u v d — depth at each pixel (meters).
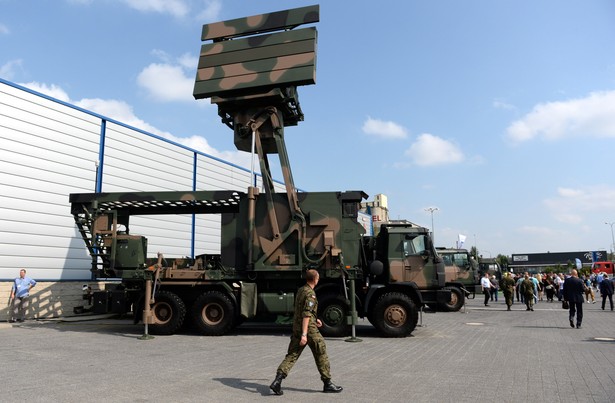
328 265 11.92
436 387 6.07
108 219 12.98
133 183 19.14
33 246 15.28
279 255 12.20
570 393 5.80
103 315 16.34
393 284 11.86
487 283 24.83
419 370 7.21
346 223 12.11
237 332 12.53
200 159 23.25
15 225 14.81
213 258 13.45
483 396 5.62
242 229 12.70
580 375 6.86
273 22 13.30
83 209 12.99
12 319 14.41
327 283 11.88
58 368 7.22
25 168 15.20
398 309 11.58
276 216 12.44
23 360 7.93
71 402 5.22
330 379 5.79
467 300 30.64
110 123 18.38
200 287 12.30
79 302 16.61
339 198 12.23
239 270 12.31
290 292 12.31
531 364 7.72
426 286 12.37
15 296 14.24
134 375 6.71
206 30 13.87
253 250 12.30
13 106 14.99
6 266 14.52
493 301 29.33
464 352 9.02
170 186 21.09
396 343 10.41
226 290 12.09
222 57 13.45
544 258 113.94
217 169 24.42
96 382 6.24
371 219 40.41
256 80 12.87
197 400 5.36
